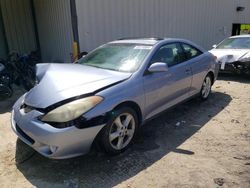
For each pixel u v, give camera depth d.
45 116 3.20
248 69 8.03
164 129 4.57
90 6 7.95
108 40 8.60
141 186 3.05
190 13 11.66
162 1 10.12
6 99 6.66
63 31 8.93
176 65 4.77
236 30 16.50
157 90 4.20
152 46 4.46
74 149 3.18
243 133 4.42
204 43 13.12
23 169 3.40
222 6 13.88
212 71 6.01
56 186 3.07
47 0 9.69
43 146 3.25
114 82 3.65
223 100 6.21
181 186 3.04
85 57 4.93
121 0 8.70
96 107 3.27
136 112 3.95
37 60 9.84
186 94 5.13
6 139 4.21
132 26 9.23
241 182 3.11
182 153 3.76
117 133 3.58
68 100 3.26
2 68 6.68
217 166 3.43
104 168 3.40
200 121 4.93
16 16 11.26
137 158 3.62
